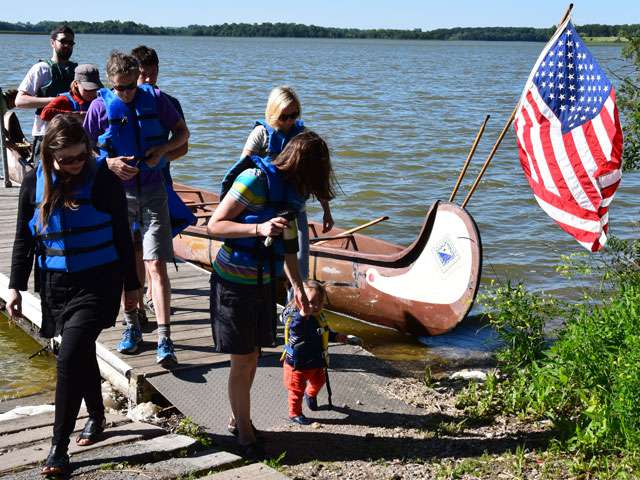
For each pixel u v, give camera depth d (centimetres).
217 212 432
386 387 584
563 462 469
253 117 3047
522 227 1371
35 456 431
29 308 747
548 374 558
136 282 435
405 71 8106
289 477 438
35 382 657
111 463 426
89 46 14975
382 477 450
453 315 759
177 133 575
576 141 703
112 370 598
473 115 3397
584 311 636
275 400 548
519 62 12738
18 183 1287
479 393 584
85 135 406
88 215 416
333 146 2316
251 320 443
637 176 1852
